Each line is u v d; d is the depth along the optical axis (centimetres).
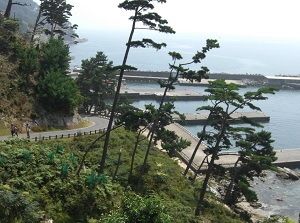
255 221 4969
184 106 13212
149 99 13850
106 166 4212
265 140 5284
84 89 8306
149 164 4675
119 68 3628
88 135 5038
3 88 5291
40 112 5559
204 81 18325
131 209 1706
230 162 7156
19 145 3528
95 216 2870
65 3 7238
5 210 2227
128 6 3622
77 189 3041
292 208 5856
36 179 2870
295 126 11788
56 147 4100
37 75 6009
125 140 5366
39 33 7331
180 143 5525
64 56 6562
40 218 2381
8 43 5975
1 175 2717
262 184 6831
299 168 7975
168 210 3244
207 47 4234
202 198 4138
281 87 19575
